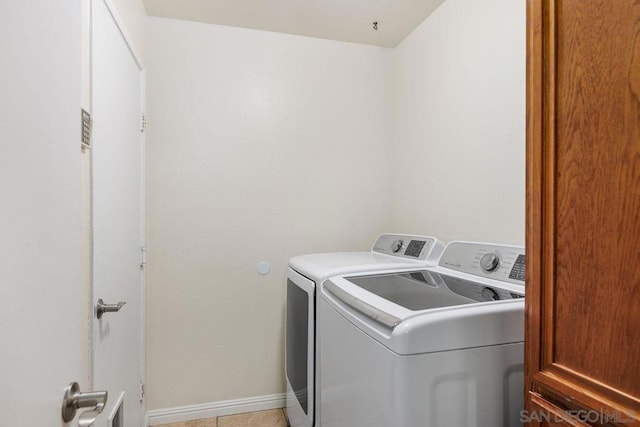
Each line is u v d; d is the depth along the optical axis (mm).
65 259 604
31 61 486
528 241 750
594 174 609
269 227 2119
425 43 1977
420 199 2016
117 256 1321
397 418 801
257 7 1858
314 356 1379
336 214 2236
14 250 441
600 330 596
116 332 1302
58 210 576
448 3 1771
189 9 1873
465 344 844
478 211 1562
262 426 1924
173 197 1967
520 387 890
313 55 2195
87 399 618
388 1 1808
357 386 988
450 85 1754
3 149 416
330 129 2227
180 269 1978
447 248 1546
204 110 2012
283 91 2143
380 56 2314
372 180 2303
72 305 635
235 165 2062
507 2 1404
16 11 446
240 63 2068
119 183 1354
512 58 1380
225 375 2047
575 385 638
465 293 1108
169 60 1958
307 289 1456
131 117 1561
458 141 1695
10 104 432
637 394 538
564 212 668
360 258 1807
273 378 2121
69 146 625
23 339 459
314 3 1826
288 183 2150
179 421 1966
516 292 1063
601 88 596
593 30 610
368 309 942
